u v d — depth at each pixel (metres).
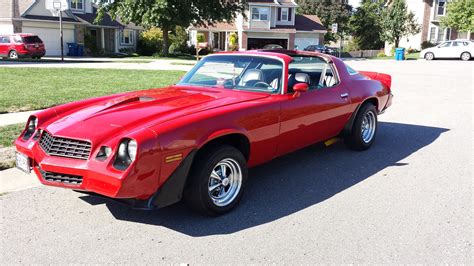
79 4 40.34
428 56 34.41
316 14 60.97
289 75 5.14
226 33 51.09
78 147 3.71
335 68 5.99
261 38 49.03
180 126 3.73
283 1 48.38
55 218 4.12
